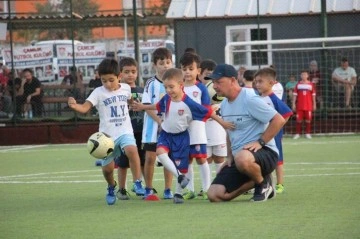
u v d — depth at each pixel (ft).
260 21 144.25
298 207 56.59
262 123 59.98
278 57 143.84
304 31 143.74
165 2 158.10
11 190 74.59
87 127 138.72
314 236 45.14
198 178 82.84
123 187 65.57
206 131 70.90
